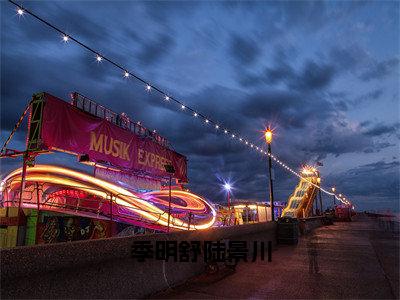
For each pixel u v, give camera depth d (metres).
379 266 9.00
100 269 5.18
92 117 10.26
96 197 12.77
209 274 7.70
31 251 4.15
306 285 6.97
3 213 9.59
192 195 17.67
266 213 34.06
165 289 6.55
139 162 12.66
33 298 4.06
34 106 8.68
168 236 6.96
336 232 21.41
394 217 49.28
